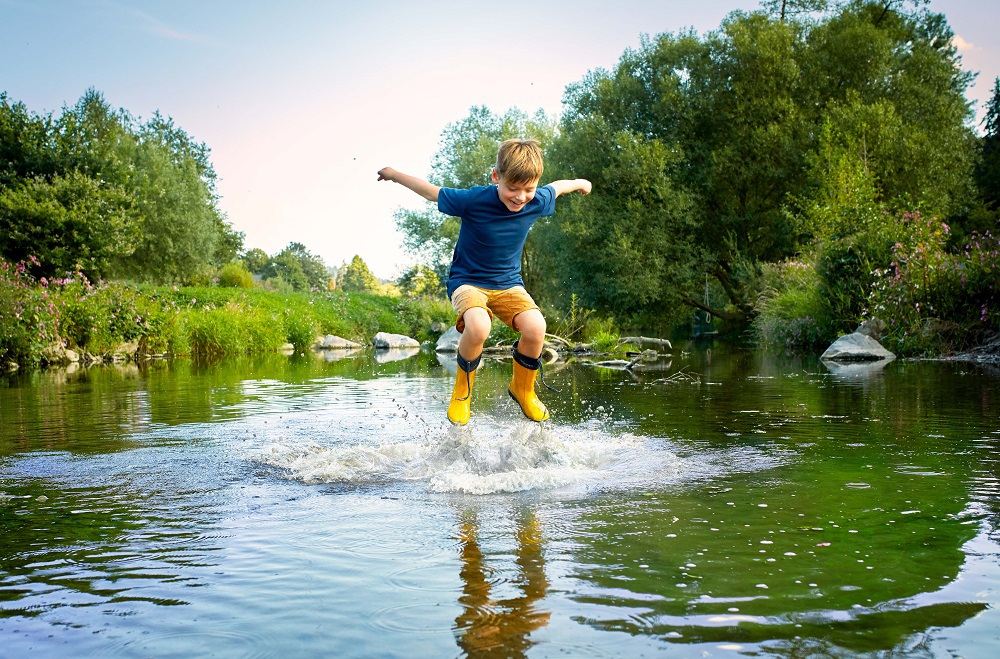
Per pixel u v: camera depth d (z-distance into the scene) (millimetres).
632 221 19219
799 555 1842
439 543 2000
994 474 2746
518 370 3629
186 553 1945
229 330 15352
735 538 1994
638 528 2109
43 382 8125
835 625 1423
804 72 20734
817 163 17531
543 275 25391
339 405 5598
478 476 2807
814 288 12992
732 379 7348
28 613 1553
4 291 11383
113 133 28625
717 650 1325
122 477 2928
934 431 3805
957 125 21094
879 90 20250
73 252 17656
